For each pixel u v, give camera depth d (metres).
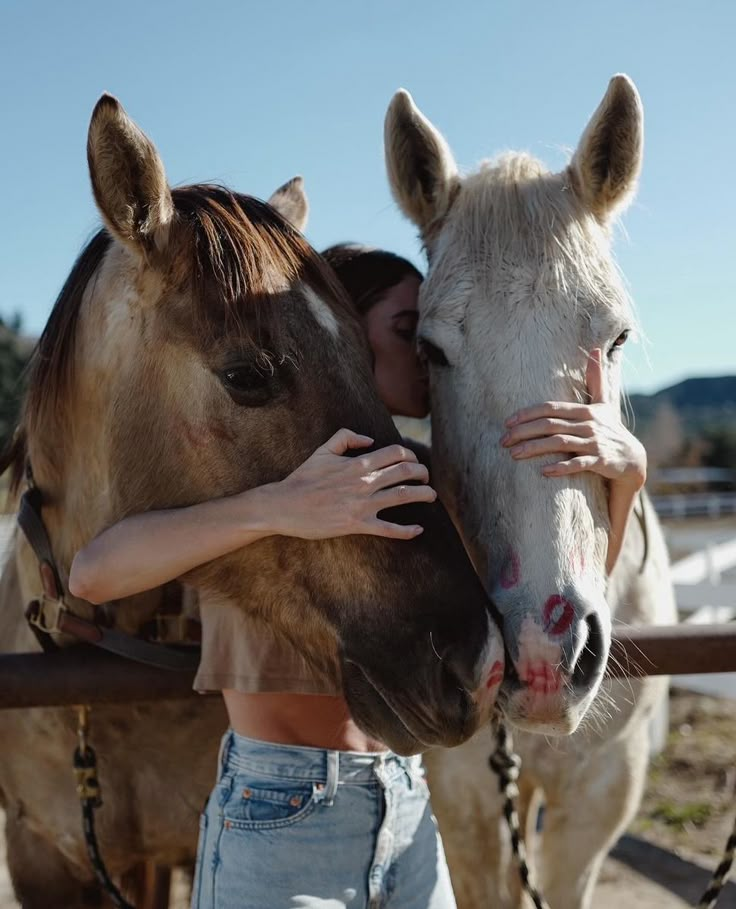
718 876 1.77
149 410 1.70
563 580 1.61
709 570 6.66
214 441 1.63
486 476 1.75
